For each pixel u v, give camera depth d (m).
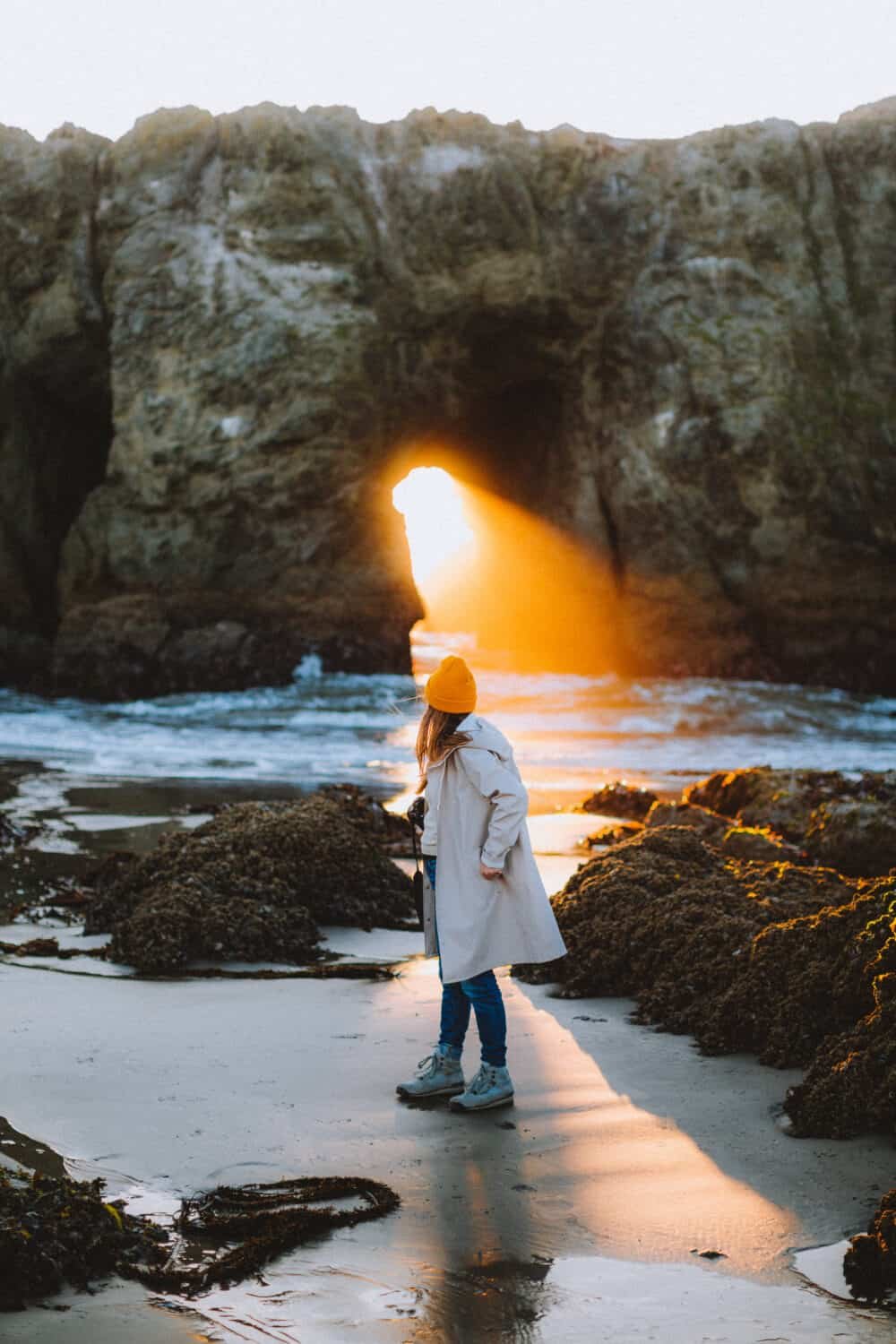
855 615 22.19
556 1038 4.79
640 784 12.08
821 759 14.40
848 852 7.10
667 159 22.53
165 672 21.91
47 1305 2.78
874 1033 4.01
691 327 22.45
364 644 22.98
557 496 25.00
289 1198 3.33
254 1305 2.79
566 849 8.38
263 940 5.96
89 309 22.58
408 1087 4.11
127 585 22.19
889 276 22.02
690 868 6.11
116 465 22.19
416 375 23.05
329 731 17.20
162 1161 3.56
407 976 5.63
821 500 22.28
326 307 21.97
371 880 6.80
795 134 22.31
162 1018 4.94
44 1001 5.15
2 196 22.42
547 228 22.67
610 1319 2.75
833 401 22.23
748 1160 3.62
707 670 23.08
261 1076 4.29
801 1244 3.11
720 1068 4.44
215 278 21.81
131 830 9.17
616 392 23.34
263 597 22.39
